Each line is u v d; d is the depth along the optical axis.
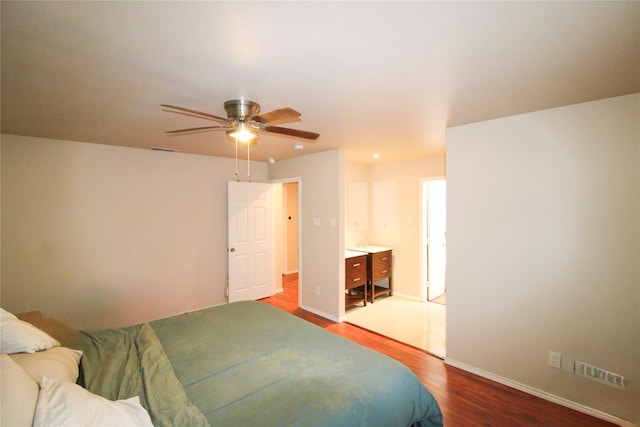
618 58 1.54
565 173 2.28
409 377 1.76
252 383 1.59
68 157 3.38
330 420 1.34
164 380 1.55
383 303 4.78
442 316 4.22
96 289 3.57
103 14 1.16
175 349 1.97
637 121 2.02
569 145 2.26
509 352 2.57
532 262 2.44
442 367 2.88
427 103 2.21
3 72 1.66
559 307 2.32
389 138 3.32
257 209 4.93
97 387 1.49
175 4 1.10
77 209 3.45
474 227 2.74
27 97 2.04
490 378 2.67
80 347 1.97
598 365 2.17
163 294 4.08
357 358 1.86
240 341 2.10
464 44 1.41
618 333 2.10
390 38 1.35
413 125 2.79
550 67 1.64
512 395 2.44
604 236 2.14
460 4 1.11
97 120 2.58
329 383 1.58
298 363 1.80
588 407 2.21
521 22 1.23
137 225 3.87
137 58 1.52
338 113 2.43
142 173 3.90
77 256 3.45
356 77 1.76
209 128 2.11
